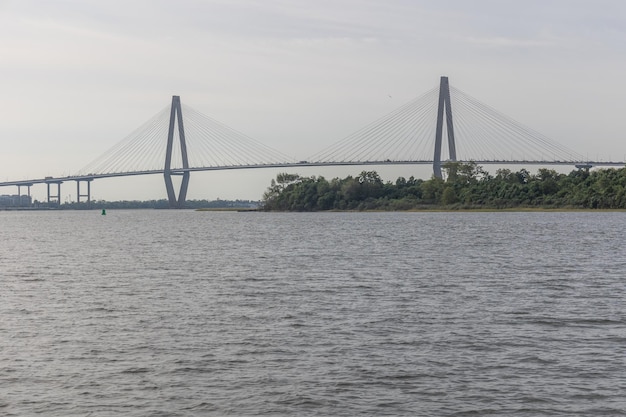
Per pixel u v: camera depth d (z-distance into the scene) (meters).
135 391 22.08
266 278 47.72
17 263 60.50
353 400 21.27
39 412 20.47
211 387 22.39
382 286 43.16
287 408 20.72
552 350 26.28
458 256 64.06
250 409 20.66
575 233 99.00
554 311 33.88
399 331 29.58
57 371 24.00
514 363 24.64
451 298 38.19
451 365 24.47
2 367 24.44
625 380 22.73
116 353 26.25
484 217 172.25
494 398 21.34
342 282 45.28
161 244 86.00
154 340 28.23
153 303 37.09
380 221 156.00
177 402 21.17
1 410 20.61
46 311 34.81
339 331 29.64
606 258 60.38
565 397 21.38
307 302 37.12
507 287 42.38
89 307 35.94
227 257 65.38
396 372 23.70
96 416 20.20
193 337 28.72
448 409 20.59
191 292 41.19
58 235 112.12
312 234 105.50
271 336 28.78
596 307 34.94
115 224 164.00
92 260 63.16
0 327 30.84
